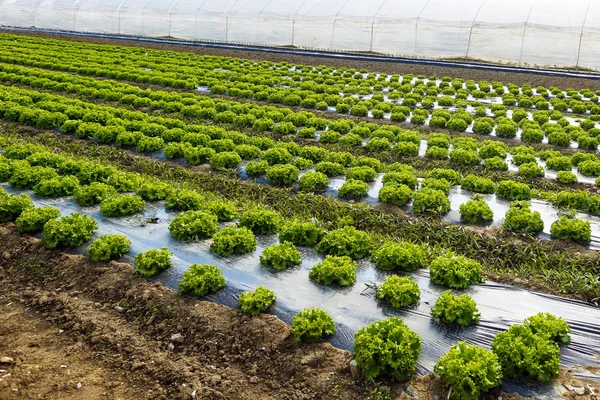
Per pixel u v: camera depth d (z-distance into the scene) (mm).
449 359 8711
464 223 16000
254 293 10930
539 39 48281
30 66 43500
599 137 24359
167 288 11680
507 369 8969
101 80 38906
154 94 32406
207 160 21438
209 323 10508
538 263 13828
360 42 56250
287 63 48375
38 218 14312
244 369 9578
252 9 61500
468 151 21578
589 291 12070
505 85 41344
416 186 18547
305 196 17719
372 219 15992
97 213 15680
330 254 13234
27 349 10016
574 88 39969
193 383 9141
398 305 10820
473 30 51000
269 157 20641
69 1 72375
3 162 18953
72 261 12898
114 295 11648
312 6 59094
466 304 10359
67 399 8734
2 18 76812
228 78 40281
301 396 8922
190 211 14750
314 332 9789
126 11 68562
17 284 12398
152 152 22484
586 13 47469
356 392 8836
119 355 9914
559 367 9039
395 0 56156
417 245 14320
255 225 14531
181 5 65688
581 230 14422
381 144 22984
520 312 10961
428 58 51625
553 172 20625
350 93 35875
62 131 25203
